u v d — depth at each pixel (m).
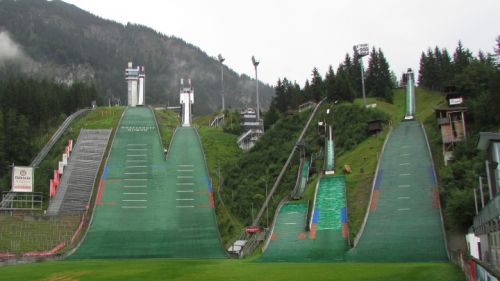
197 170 111.81
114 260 71.81
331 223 76.62
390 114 128.38
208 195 100.50
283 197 91.38
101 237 84.25
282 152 111.69
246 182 103.94
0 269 59.66
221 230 87.88
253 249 76.62
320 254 68.19
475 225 52.69
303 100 158.38
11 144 123.06
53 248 80.25
